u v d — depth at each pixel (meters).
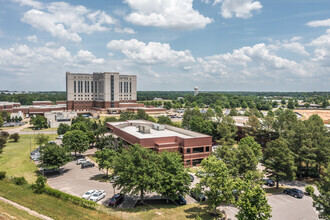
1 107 192.25
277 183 59.03
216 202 41.12
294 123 91.88
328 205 36.84
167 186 45.28
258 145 75.88
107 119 137.75
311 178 66.81
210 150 81.62
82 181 63.56
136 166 47.28
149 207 46.66
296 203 49.72
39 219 36.44
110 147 80.38
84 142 86.75
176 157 50.38
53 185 60.16
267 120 99.81
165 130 101.69
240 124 123.12
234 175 53.06
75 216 38.22
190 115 139.62
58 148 70.38
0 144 90.94
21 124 170.88
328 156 62.66
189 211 44.47
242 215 34.94
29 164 77.81
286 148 57.75
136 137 78.12
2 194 45.97
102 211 41.03
